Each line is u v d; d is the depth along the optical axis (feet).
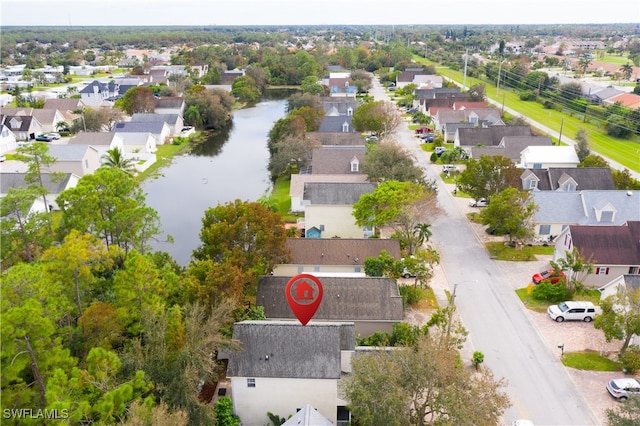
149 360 105.60
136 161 326.24
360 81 581.12
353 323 136.26
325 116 388.37
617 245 175.11
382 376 96.99
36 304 95.81
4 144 357.00
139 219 156.35
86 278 122.31
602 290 168.86
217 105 443.73
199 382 115.24
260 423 116.47
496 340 146.20
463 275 183.32
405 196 186.39
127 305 118.83
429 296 168.66
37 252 154.92
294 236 208.85
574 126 414.41
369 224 192.54
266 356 113.50
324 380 111.65
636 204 204.85
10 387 94.63
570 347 143.13
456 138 344.08
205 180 302.66
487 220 200.95
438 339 120.88
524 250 201.46
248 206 159.63
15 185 246.27
